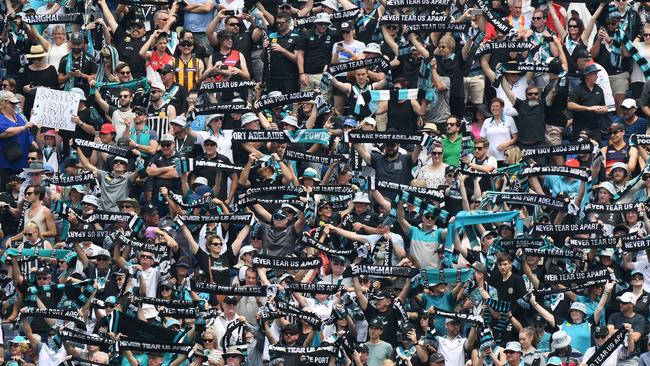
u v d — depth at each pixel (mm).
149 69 106750
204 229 94062
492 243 92625
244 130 98750
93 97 104562
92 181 97938
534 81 105188
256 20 108875
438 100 104312
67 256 93312
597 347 88688
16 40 110125
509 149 101562
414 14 107125
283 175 99062
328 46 107812
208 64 107812
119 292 91562
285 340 88812
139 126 102375
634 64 108125
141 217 97062
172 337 88250
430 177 98125
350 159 99375
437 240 93250
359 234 93938
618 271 93312
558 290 90875
